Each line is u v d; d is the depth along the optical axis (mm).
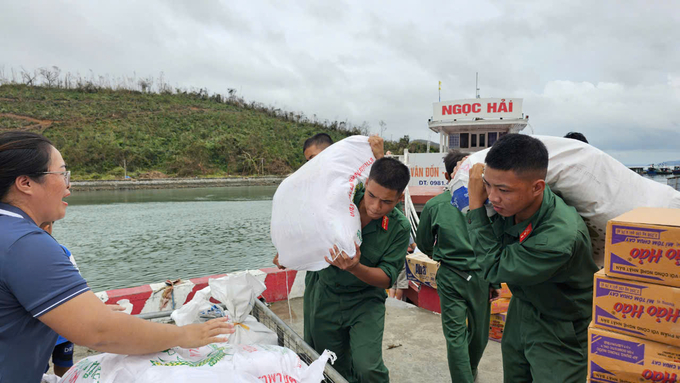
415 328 3756
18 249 1092
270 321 2137
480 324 2660
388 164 1848
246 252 16203
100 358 1361
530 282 1596
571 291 1700
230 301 2004
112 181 55188
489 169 1521
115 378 1253
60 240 18859
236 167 72875
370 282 2094
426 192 10305
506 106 11516
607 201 1677
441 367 3051
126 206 34031
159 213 28953
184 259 15062
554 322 1762
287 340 1940
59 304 1104
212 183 63719
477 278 2562
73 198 42062
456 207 2523
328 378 1555
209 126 88312
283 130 95438
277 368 1425
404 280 4688
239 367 1367
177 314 2016
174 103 103750
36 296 1090
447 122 11672
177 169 67500
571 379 1717
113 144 69625
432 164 10227
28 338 1173
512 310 2033
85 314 1128
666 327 1205
